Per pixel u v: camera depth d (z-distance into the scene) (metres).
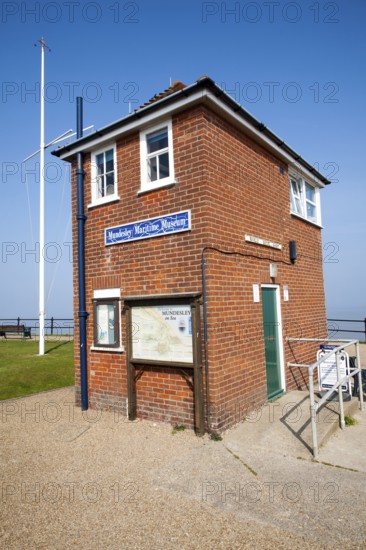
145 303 6.50
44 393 8.72
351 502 3.89
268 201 7.98
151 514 3.81
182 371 6.15
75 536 3.50
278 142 8.00
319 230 10.78
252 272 7.12
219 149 6.47
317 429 5.63
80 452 5.38
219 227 6.26
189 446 5.41
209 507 3.90
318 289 10.27
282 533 3.45
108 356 7.19
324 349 7.53
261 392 6.97
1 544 3.41
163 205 6.53
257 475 4.53
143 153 6.91
